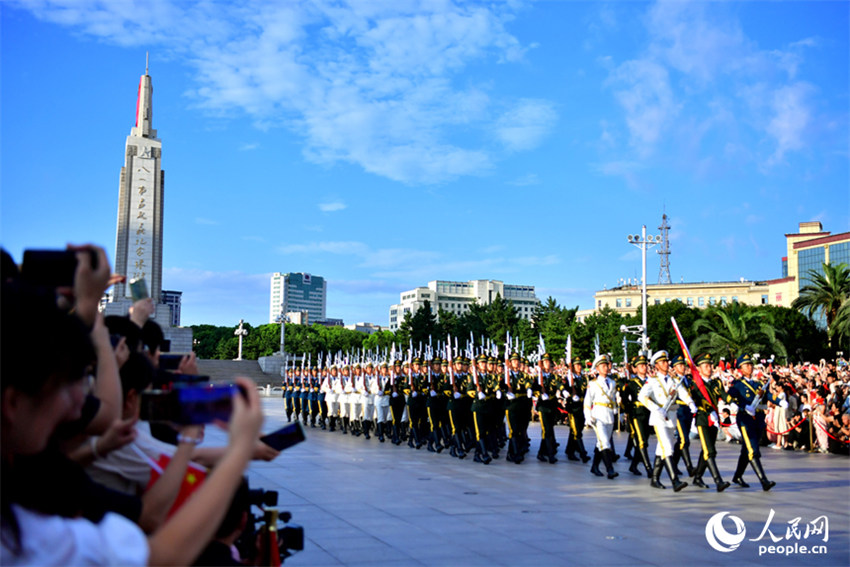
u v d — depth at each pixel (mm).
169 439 3484
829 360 57812
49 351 1984
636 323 69625
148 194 63062
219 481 2221
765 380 18719
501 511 10656
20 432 2020
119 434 3059
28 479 2029
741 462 13539
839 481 14328
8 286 2043
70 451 3092
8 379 1942
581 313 134875
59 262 2654
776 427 21547
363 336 119938
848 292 53781
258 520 4340
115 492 2480
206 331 130750
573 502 11562
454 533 9086
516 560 7797
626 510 10875
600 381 15070
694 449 20797
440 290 187500
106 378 3068
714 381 13633
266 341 108125
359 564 7551
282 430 3750
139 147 63375
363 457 18203
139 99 64875
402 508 10789
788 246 93438
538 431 27000
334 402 28281
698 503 11586
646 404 13281
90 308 2822
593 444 21781
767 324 46719
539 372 17391
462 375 20922
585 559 7883
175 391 2457
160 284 62625
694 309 69688
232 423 2328
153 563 2094
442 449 20422
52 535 1958
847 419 19234
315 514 10234
